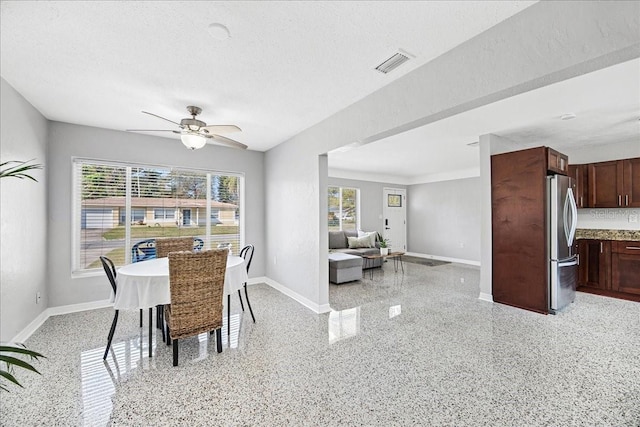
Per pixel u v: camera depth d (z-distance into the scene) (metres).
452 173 7.40
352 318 3.28
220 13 1.61
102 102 2.84
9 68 2.19
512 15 1.64
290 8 1.57
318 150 3.48
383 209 8.01
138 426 1.62
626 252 4.11
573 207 3.66
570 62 1.42
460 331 2.88
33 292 2.94
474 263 6.88
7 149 2.42
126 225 3.87
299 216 3.91
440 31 1.78
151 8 1.56
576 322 3.09
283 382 2.03
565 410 1.72
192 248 3.68
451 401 1.81
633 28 1.25
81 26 1.71
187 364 2.28
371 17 1.65
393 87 2.42
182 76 2.34
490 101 1.87
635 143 4.21
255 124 3.54
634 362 2.26
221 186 4.66
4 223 2.37
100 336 2.79
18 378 2.08
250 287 4.67
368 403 1.80
